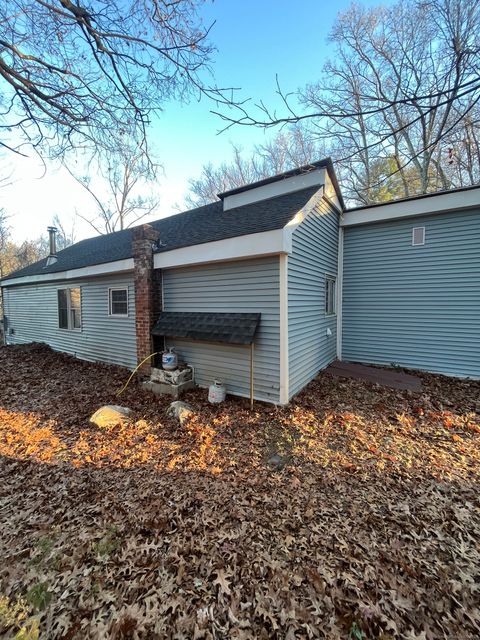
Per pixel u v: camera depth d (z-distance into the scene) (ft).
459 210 19.97
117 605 5.62
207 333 16.87
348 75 25.98
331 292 23.67
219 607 5.55
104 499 8.80
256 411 15.11
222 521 7.74
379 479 9.41
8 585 6.12
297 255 16.69
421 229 21.43
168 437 12.78
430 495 8.56
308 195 18.81
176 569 6.37
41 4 11.85
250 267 16.30
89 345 27.91
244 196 25.16
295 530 7.35
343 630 5.08
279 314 15.30
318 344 20.89
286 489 9.02
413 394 17.01
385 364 23.41
